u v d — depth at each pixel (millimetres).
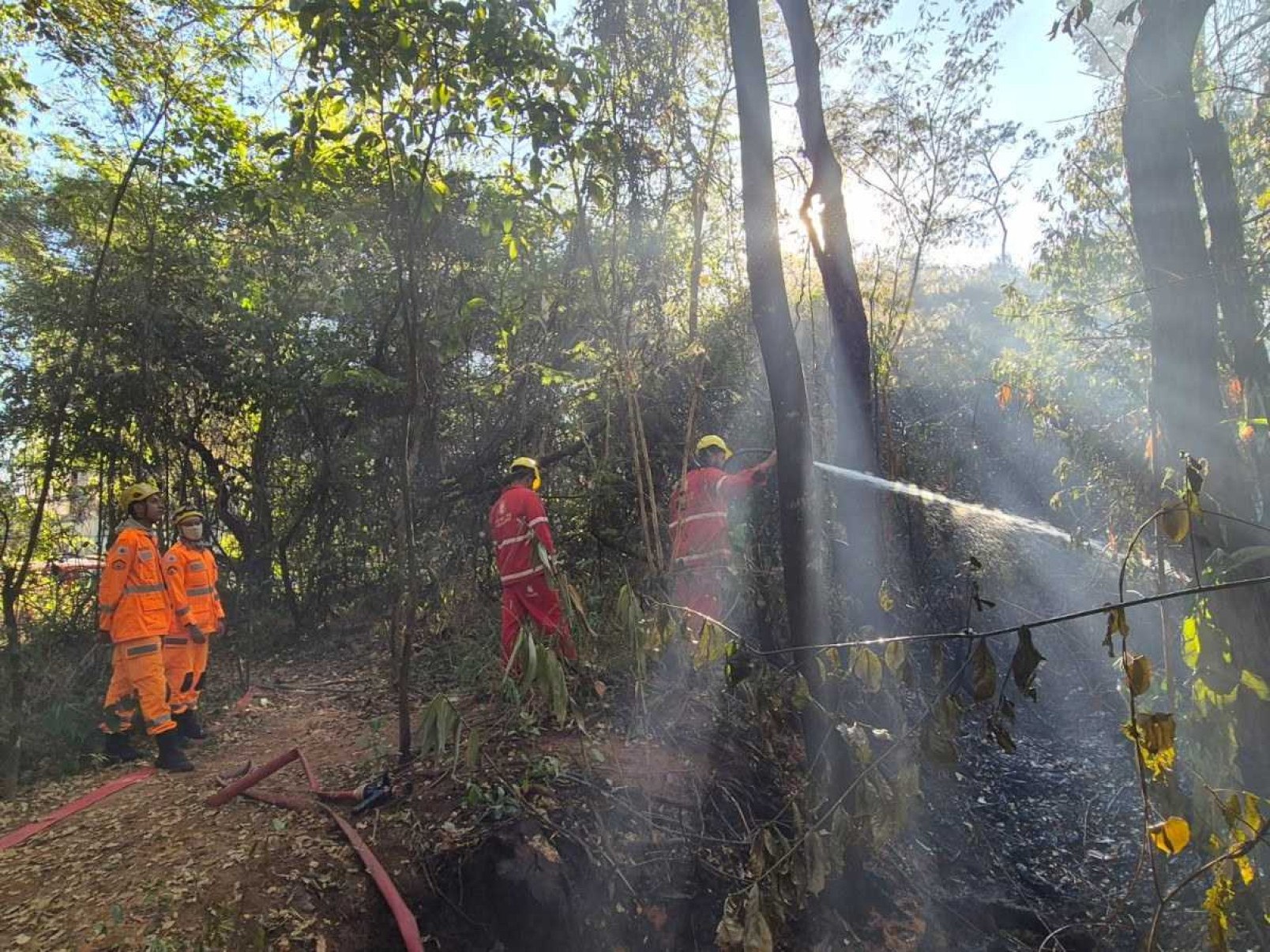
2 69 6477
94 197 6855
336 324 7387
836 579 5398
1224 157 4691
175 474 7953
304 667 7355
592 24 5004
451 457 7809
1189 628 2512
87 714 5617
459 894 3568
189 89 6141
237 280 7188
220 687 6742
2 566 5340
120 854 3861
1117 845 4914
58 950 3174
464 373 7285
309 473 8234
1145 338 6848
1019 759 6023
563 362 7289
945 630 7016
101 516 7711
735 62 3508
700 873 3961
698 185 5527
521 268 6352
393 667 6246
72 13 5688
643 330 6246
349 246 6770
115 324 7012
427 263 5078
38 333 7301
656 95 5078
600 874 3781
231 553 8867
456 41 4062
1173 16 3641
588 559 6688
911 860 4504
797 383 3537
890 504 6434
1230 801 2191
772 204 3506
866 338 5469
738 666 3096
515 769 4262
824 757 3365
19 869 3795
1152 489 3941
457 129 4168
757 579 5895
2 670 5695
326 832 3918
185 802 4422
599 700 5035
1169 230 3688
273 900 3445
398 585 6176
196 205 6957
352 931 3383
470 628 6863
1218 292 4547
